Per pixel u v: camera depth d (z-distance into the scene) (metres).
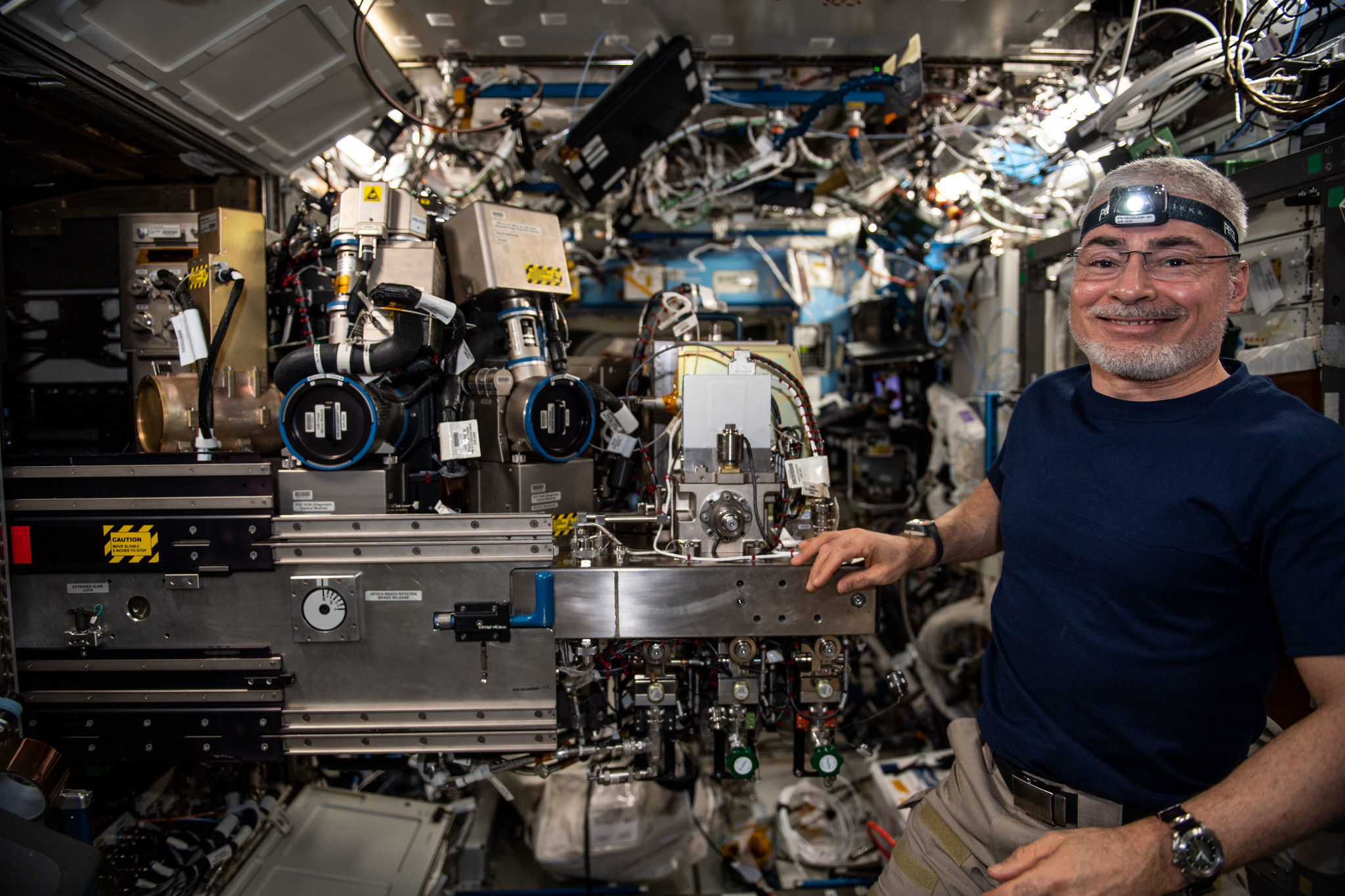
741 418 1.61
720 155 3.09
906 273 3.84
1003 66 2.60
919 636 3.15
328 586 1.49
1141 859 0.84
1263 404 1.05
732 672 1.58
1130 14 2.37
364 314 1.52
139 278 1.97
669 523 1.65
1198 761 1.08
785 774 3.02
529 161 2.76
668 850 2.42
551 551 1.50
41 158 2.08
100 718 1.53
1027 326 2.68
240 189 2.25
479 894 2.39
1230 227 1.09
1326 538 0.92
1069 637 1.15
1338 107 1.71
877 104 2.74
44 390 2.35
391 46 2.43
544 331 1.82
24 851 1.25
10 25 1.41
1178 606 1.05
